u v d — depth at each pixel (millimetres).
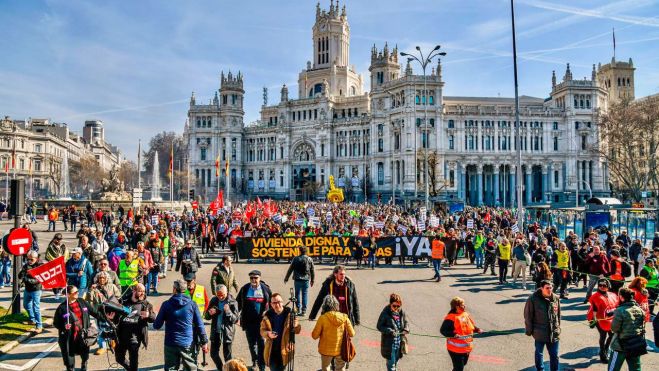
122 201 74000
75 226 54500
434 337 17625
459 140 128875
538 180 136500
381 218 51250
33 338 17328
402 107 127688
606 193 129125
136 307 13336
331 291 14859
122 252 22688
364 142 143375
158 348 16422
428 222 47812
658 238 30344
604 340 15086
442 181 112688
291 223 44375
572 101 131500
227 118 159750
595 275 22844
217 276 17391
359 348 16359
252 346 13922
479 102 144375
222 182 158500
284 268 33688
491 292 25781
